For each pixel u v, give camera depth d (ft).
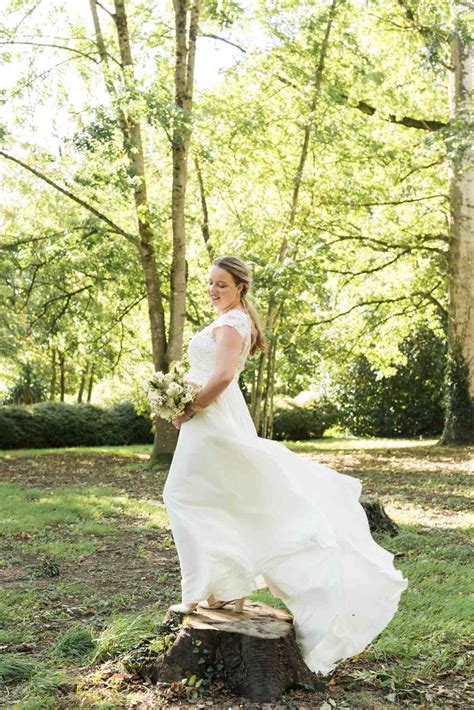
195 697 13.14
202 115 52.80
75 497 37.17
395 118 61.82
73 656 15.49
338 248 63.93
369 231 64.28
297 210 56.39
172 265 51.75
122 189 47.29
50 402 74.59
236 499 13.67
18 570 23.09
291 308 55.67
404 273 67.56
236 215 56.80
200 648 13.61
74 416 74.18
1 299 56.90
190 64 49.39
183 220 50.80
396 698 13.46
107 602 19.33
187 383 13.50
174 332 51.83
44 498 37.70
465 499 36.47
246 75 55.47
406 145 61.52
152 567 23.57
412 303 67.67
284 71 53.21
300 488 14.23
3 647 16.02
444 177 64.23
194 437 13.74
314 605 13.16
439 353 79.66
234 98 55.31
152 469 50.93
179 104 49.01
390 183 60.49
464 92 59.16
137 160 50.88
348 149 55.52
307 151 53.93
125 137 49.67
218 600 14.94
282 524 13.71
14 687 14.10
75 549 25.94
